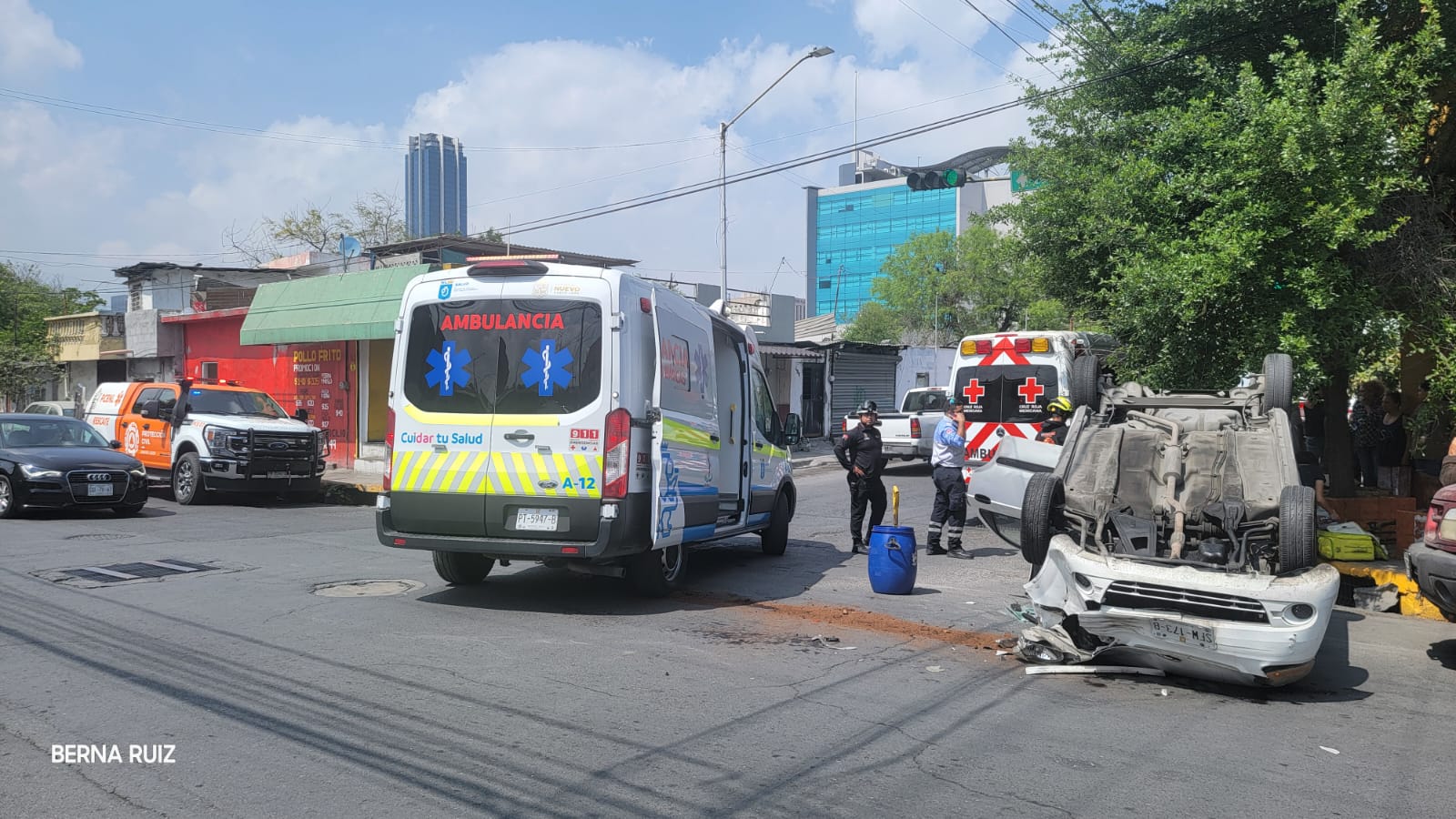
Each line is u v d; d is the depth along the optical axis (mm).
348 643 6785
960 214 78312
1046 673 6402
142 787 4227
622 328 7949
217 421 16922
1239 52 11844
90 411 19781
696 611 8211
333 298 21844
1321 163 9406
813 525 14297
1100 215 11555
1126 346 11336
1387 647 7383
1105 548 6613
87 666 6105
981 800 4266
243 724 5059
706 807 4117
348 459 22719
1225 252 9391
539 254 25219
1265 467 6926
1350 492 11500
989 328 44219
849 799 4242
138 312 30578
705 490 9289
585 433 7867
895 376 35594
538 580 9578
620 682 5945
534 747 4797
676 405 8672
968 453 14328
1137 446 7418
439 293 8344
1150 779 4562
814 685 6004
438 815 3980
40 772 4391
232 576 9500
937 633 7496
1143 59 12547
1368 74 9336
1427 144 10945
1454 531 6711
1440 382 10344
